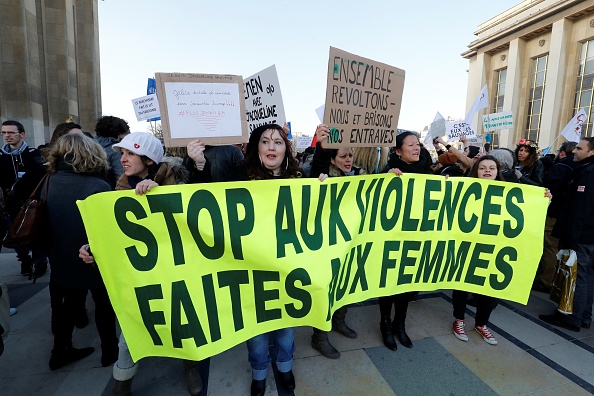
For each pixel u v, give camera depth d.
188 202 1.75
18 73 9.83
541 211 2.37
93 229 1.63
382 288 2.36
